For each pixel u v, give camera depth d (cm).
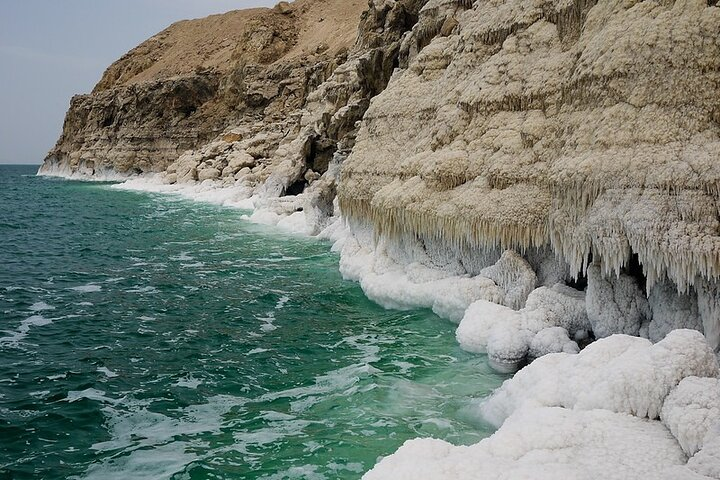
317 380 931
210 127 6138
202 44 8425
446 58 1543
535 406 664
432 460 544
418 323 1163
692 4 868
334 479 653
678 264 762
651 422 595
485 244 1096
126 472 682
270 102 5556
